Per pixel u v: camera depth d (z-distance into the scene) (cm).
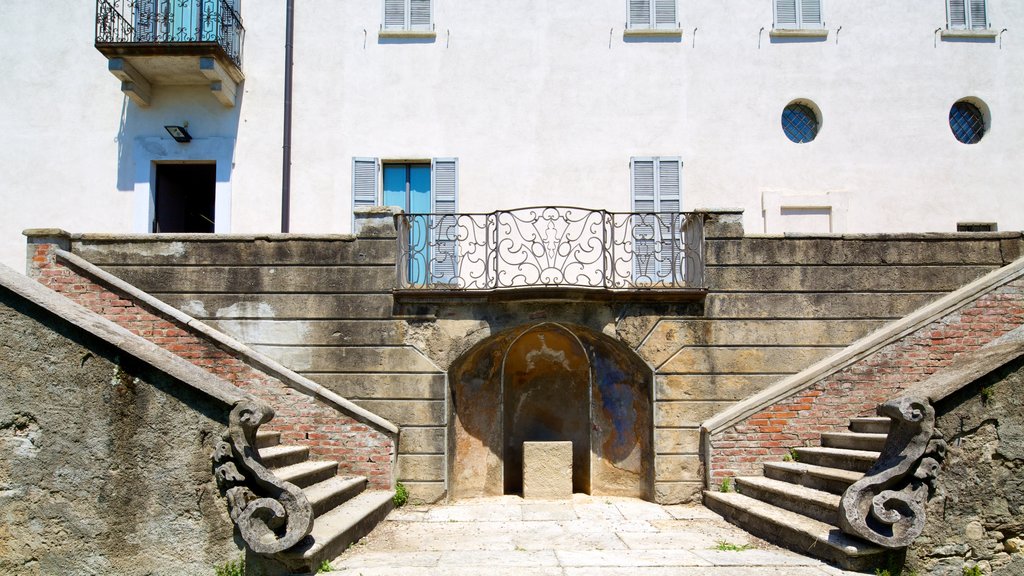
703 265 905
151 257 908
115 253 909
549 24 1170
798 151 1151
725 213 915
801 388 866
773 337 899
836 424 862
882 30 1171
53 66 1169
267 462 711
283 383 869
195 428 626
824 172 1146
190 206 1341
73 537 621
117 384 637
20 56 1169
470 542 706
